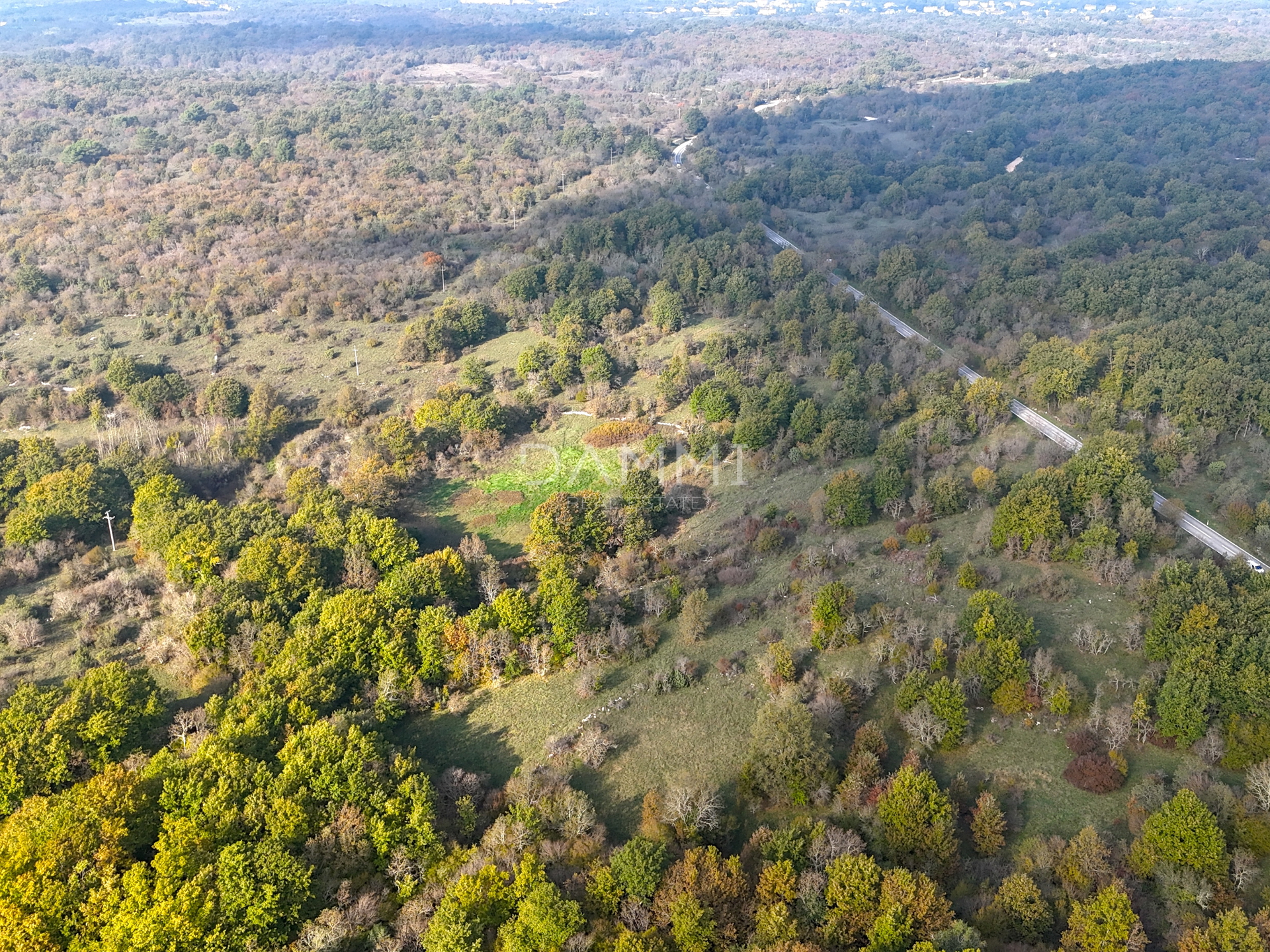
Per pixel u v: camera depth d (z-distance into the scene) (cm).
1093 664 10031
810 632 10812
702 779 8944
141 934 6994
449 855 8056
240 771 8512
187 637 10788
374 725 9631
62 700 9631
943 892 7225
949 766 8906
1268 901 6944
